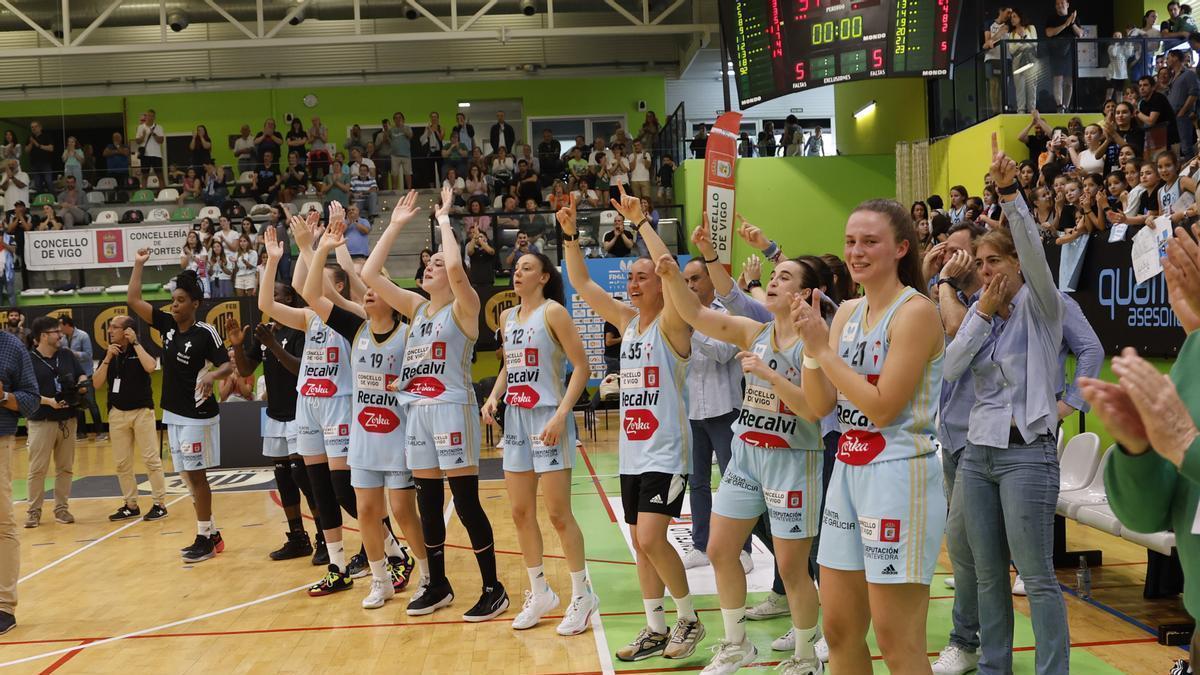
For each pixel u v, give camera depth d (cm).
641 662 465
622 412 461
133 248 1722
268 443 723
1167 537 470
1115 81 1248
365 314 592
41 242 1720
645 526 446
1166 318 634
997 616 394
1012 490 379
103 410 1722
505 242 1650
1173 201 754
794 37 1352
